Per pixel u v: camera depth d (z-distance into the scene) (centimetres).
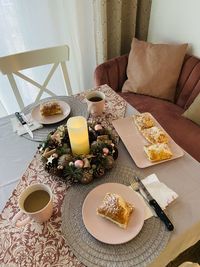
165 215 62
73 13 180
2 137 93
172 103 171
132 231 59
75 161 71
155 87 169
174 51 162
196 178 72
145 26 205
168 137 88
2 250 58
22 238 60
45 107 100
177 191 69
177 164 77
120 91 187
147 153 79
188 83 162
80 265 54
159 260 60
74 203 67
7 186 75
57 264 55
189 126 143
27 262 56
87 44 199
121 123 95
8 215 66
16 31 169
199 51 164
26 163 82
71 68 205
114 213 59
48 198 64
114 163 78
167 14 177
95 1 172
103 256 56
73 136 73
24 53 126
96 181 73
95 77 173
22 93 192
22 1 159
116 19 188
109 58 215
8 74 126
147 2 189
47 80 139
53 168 72
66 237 60
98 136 81
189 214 63
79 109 106
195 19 157
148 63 169
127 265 54
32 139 91
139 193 69
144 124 91
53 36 184
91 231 59
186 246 68
